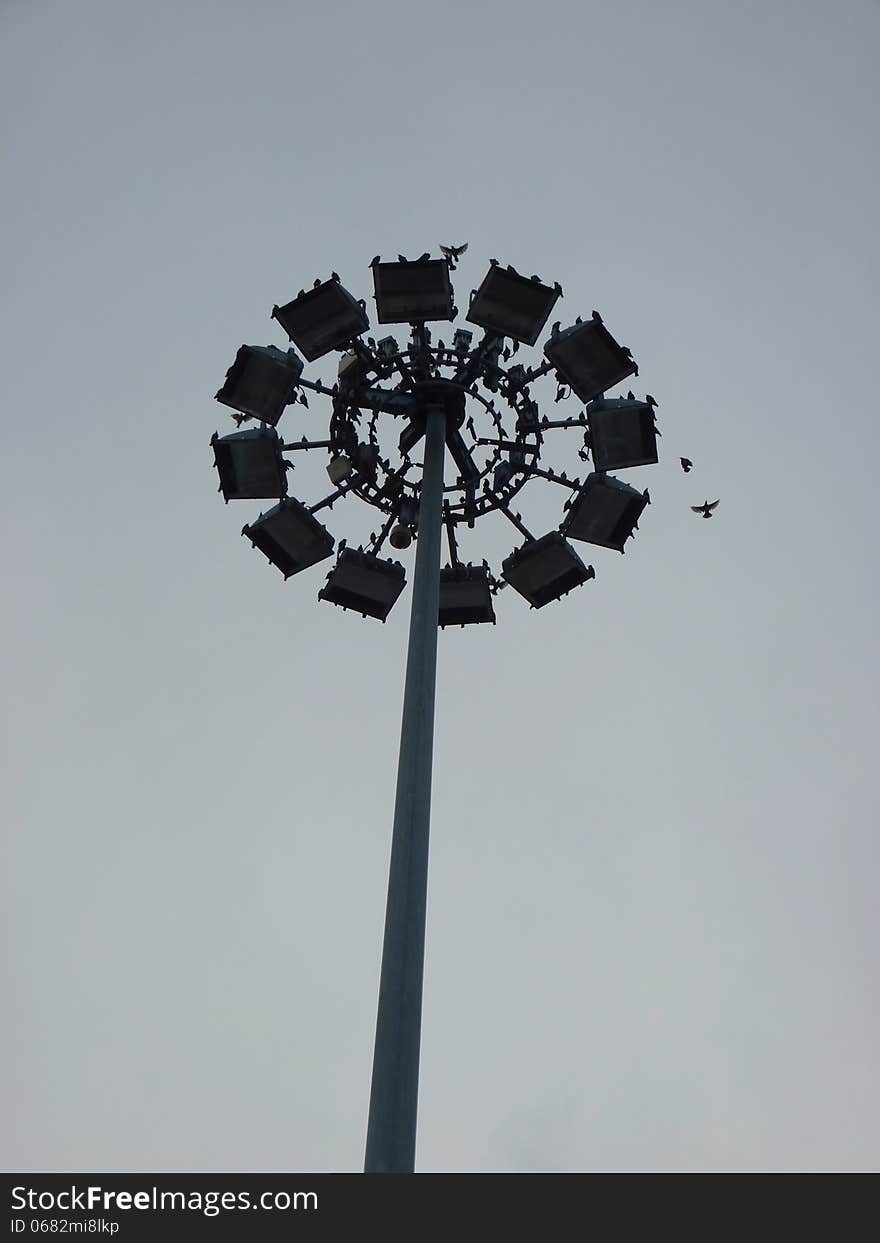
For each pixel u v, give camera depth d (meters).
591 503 9.58
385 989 5.96
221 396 9.43
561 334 9.25
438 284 9.34
